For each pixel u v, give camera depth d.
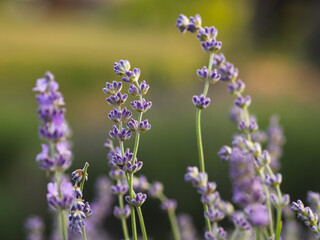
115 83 1.37
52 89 1.02
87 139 9.12
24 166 9.47
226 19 34.84
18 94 16.59
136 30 38.66
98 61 25.91
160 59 26.75
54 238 3.24
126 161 1.32
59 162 1.02
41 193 8.09
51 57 26.78
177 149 8.03
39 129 1.00
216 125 8.62
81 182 1.26
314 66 22.14
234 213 1.68
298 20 25.25
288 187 7.50
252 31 26.50
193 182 1.31
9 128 10.16
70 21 49.09
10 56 26.64
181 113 10.06
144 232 1.31
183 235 3.17
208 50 1.49
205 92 1.42
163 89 17.86
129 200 1.32
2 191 8.44
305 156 7.51
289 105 10.95
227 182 7.07
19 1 50.41
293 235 2.59
